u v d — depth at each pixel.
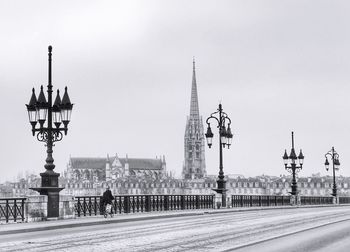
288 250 18.27
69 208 33.59
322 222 32.75
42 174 32.19
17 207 29.83
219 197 50.88
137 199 41.28
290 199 65.50
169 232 25.33
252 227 28.48
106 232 25.45
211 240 21.58
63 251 17.91
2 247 19.14
